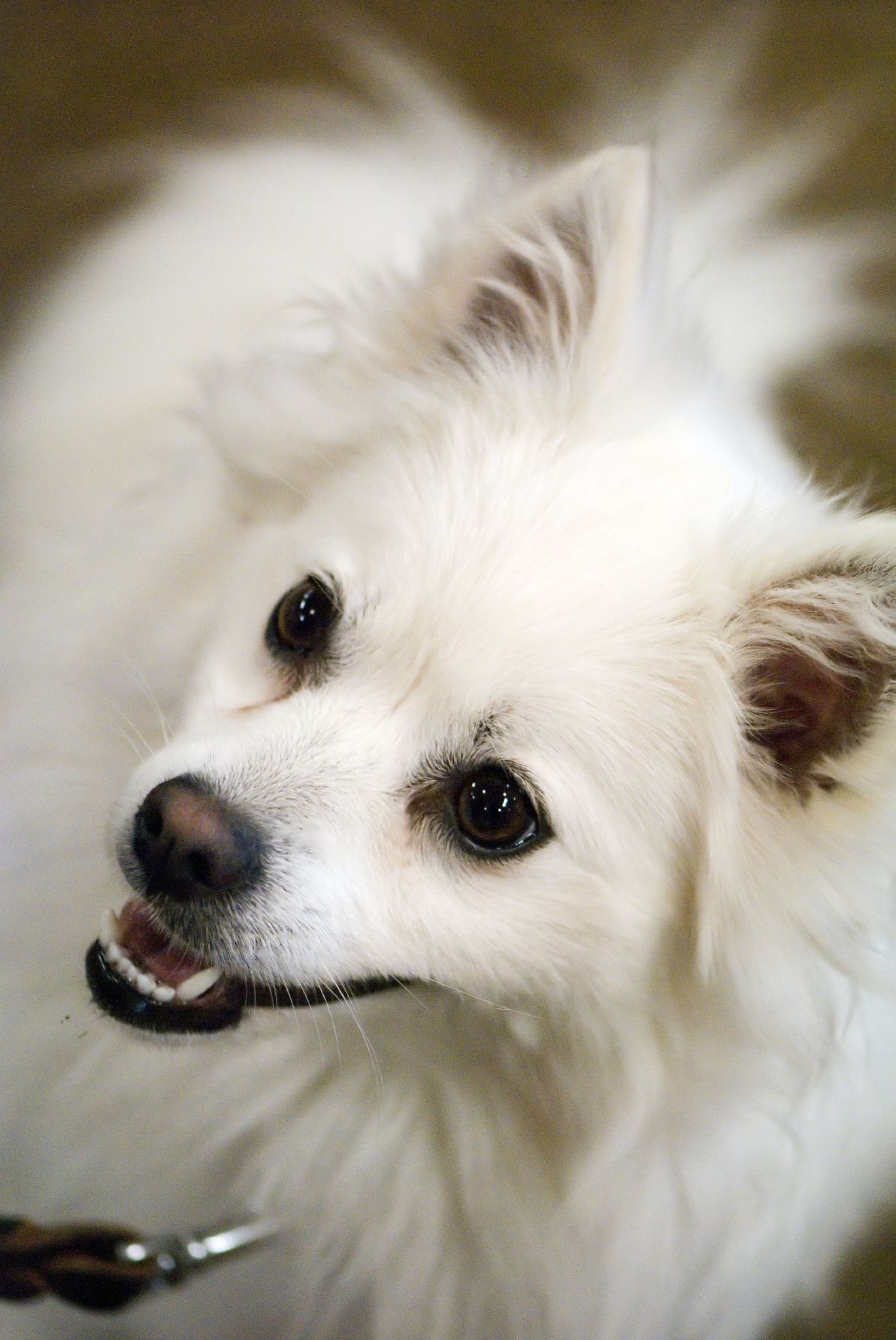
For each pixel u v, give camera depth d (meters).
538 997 0.35
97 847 0.39
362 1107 0.38
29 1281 0.33
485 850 0.34
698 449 0.36
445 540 0.34
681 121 0.58
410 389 0.37
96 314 0.49
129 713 0.39
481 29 0.59
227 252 0.47
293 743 0.35
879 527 0.32
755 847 0.35
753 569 0.34
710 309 0.47
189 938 0.34
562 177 0.36
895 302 0.54
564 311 0.37
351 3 0.60
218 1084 0.39
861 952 0.34
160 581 0.39
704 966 0.35
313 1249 0.39
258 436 0.38
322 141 0.53
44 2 0.58
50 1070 0.40
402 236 0.46
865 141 0.59
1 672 0.41
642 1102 0.36
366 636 0.35
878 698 0.33
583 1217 0.37
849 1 0.62
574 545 0.34
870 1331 0.43
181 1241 0.35
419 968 0.35
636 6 0.61
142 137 0.57
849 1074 0.37
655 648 0.34
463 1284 0.39
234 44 0.59
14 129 0.56
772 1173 0.37
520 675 0.34
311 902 0.34
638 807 0.34
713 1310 0.39
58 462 0.46
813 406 0.50
